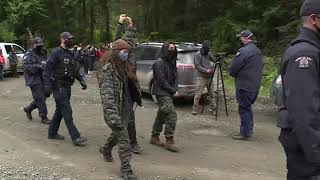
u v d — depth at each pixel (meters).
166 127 8.25
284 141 3.40
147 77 14.22
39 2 38.47
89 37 42.75
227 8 29.64
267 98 15.20
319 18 3.27
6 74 24.27
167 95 8.16
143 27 35.59
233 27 24.98
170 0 32.91
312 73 3.14
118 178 6.57
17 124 10.42
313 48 3.20
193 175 6.86
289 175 3.41
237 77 9.27
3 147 8.25
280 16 23.02
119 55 6.49
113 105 6.36
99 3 41.66
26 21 39.28
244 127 9.38
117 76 6.46
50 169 6.96
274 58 20.11
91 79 23.19
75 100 14.59
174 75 8.22
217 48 25.66
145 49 14.74
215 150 8.44
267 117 12.24
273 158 7.98
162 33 32.00
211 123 11.09
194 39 29.83
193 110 12.26
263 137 9.70
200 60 12.06
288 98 3.21
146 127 10.40
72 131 8.41
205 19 31.19
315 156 3.11
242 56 9.06
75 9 43.09
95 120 11.09
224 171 7.12
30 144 8.52
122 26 7.82
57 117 8.84
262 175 6.98
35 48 10.38
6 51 23.02
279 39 22.98
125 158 6.50
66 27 42.53
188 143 8.98
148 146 8.59
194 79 12.95
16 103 13.90
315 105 3.12
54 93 8.36
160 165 7.33
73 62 8.37
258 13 25.38
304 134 3.12
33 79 10.35
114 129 6.43
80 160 7.48
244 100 9.23
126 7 38.41
